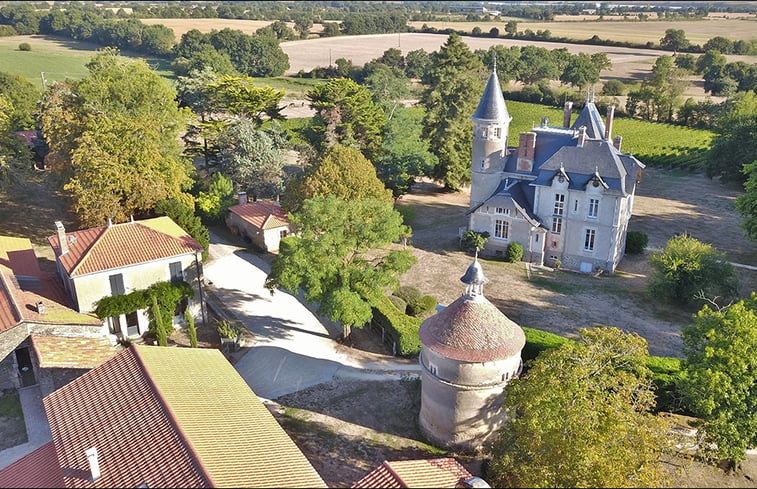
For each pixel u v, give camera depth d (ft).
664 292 198.70
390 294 200.44
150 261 170.19
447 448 131.13
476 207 243.81
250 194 290.35
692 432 137.18
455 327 124.36
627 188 232.32
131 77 257.55
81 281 160.97
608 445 104.88
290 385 153.48
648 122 482.28
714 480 124.77
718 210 301.02
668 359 150.10
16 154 263.70
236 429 105.09
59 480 102.32
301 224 170.09
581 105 515.50
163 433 99.86
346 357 167.32
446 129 314.55
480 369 122.72
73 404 116.06
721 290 193.47
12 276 169.89
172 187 226.79
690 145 412.57
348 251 165.78
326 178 217.36
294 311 195.11
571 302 203.41
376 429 137.18
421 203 317.22
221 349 169.48
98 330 158.10
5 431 132.87
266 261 235.20
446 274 226.17
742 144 331.77
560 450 104.99
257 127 321.11
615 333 126.31
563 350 121.08
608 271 228.84
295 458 101.30
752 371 121.70
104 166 208.23
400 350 167.02
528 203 240.73
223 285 211.41
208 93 319.88
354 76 602.85
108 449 101.19
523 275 226.58
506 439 115.14
